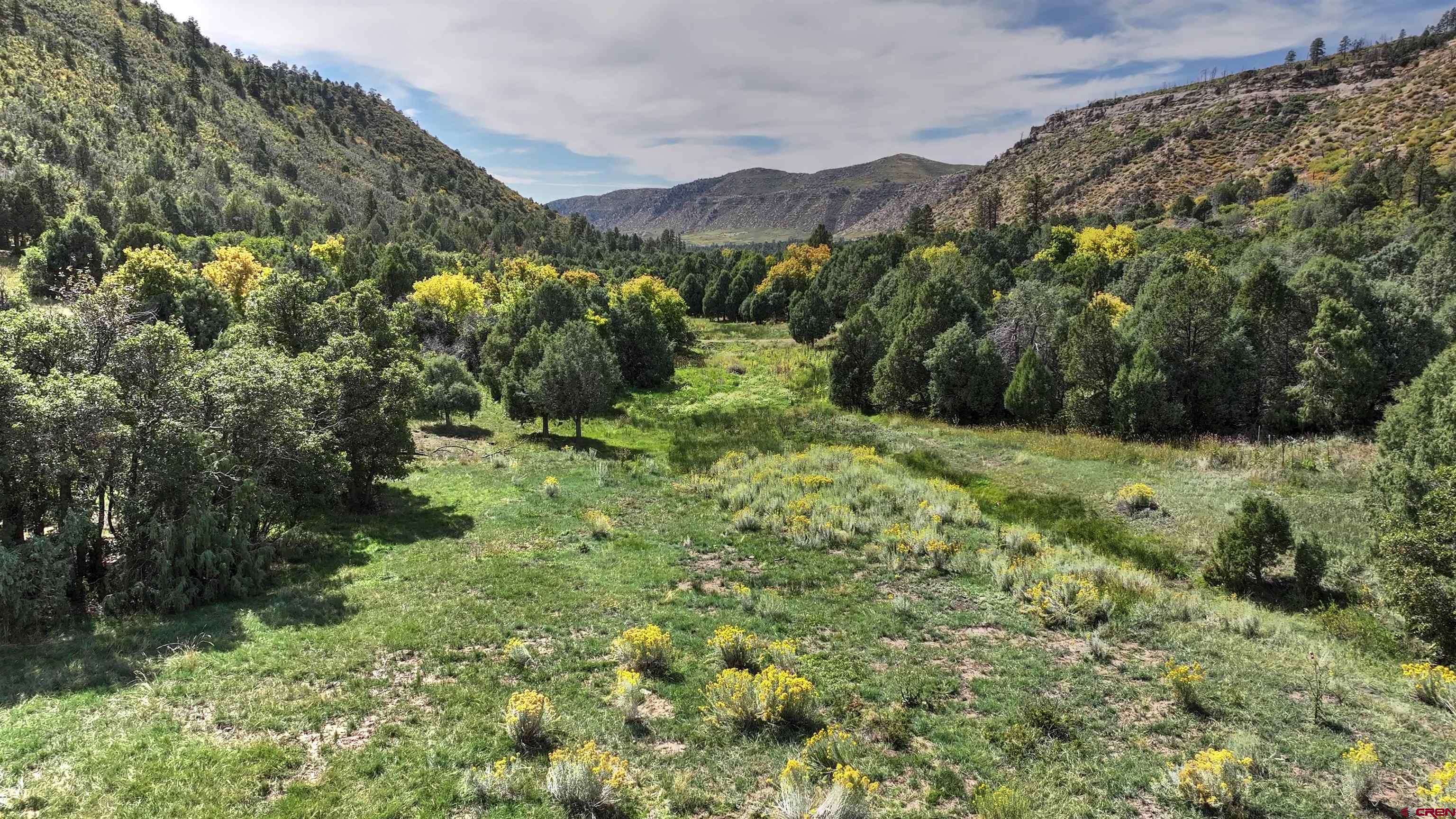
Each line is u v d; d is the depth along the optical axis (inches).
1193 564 692.1
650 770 311.6
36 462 462.0
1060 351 1400.1
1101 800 295.7
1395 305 1282.0
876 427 1446.9
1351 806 289.0
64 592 459.2
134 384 548.4
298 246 3695.9
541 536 716.7
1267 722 362.9
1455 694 383.2
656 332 2123.5
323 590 549.0
